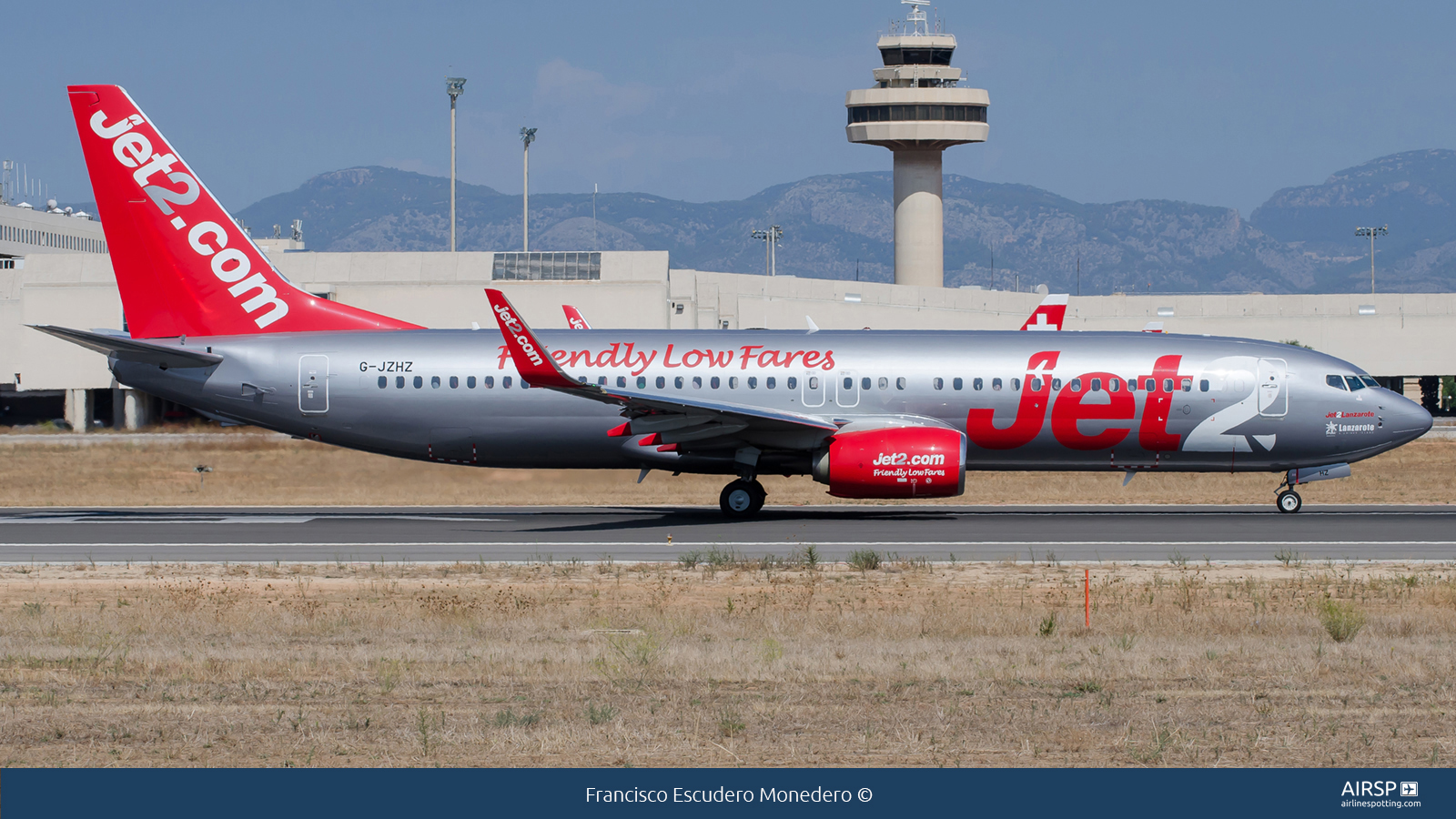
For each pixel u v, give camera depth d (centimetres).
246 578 10144
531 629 7862
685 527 13375
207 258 14825
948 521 13800
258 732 5609
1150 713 5900
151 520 14175
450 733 5572
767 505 15700
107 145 14712
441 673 6662
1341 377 14400
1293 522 13638
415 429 14550
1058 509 15275
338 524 13700
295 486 17538
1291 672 6681
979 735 5572
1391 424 14338
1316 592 9250
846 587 9594
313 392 14550
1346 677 6581
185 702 6078
